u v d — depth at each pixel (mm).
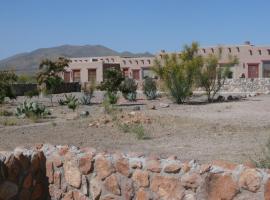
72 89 56531
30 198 7086
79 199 6953
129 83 35875
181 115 21438
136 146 13367
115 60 70625
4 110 26922
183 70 31328
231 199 5430
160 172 6102
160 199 6086
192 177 5773
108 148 13062
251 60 57125
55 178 7230
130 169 6410
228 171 5516
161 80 32938
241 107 25688
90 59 72125
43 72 34406
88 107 29812
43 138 15492
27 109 23625
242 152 11562
